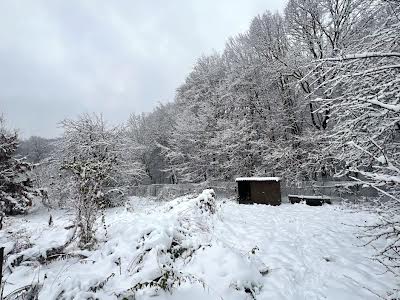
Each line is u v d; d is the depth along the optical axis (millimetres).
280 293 4102
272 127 19000
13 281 4293
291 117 18266
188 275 4070
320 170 15023
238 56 23125
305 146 17062
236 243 6219
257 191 12547
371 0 5715
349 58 4145
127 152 22484
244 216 9234
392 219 3758
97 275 4121
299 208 10812
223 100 23312
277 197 12156
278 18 19734
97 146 20625
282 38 19250
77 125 20750
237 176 20719
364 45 5832
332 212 9695
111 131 21562
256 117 20141
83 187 5938
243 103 20750
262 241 6387
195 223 6434
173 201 10086
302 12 15883
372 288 4250
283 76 18516
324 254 5668
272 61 19094
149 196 23797
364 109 4887
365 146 5270
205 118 23672
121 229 5684
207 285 3939
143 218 6074
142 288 3670
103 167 6551
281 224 8094
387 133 5105
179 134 25172
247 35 22391
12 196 15742
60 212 15977
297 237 6809
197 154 24062
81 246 5605
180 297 3699
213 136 23281
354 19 10148
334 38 13797
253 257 5211
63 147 20469
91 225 5902
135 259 4410
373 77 4867
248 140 20078
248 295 3963
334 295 4113
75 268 4594
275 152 17125
